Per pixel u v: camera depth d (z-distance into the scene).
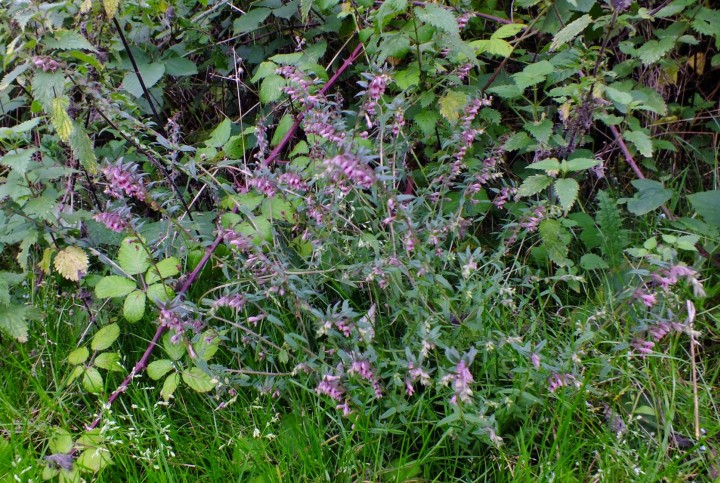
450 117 2.53
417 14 2.38
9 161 2.21
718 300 2.51
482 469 2.03
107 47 2.86
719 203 2.35
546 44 3.07
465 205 2.74
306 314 2.15
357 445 2.02
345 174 1.77
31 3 2.15
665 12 2.70
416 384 2.17
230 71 3.45
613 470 1.90
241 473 1.97
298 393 2.22
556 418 2.03
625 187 3.11
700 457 1.89
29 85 2.76
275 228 2.56
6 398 2.27
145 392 2.16
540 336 2.34
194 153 3.16
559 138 2.57
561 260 2.46
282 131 2.77
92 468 2.00
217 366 2.07
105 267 2.69
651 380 2.14
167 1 3.12
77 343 2.54
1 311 2.36
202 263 2.35
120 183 2.10
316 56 2.88
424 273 1.98
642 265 2.27
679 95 3.34
